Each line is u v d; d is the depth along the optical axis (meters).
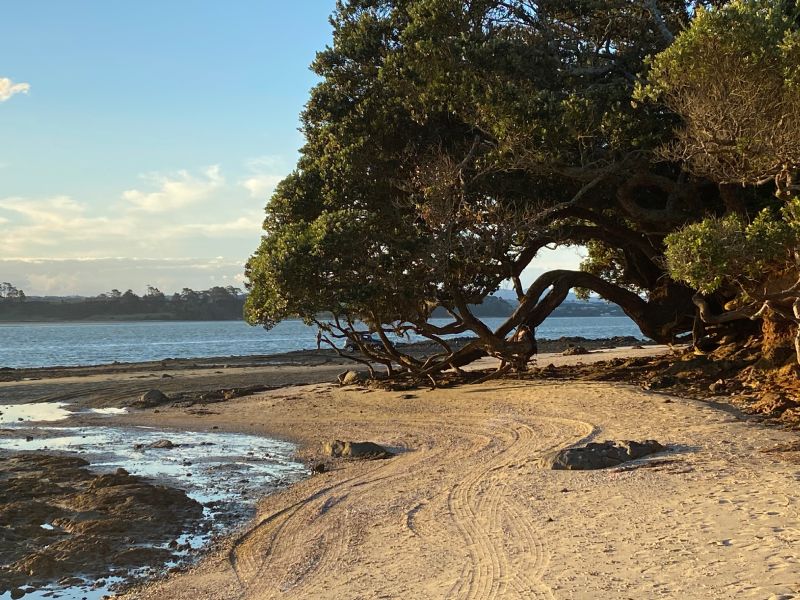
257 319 22.12
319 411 22.81
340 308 20.66
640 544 7.83
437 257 20.19
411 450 16.08
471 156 20.48
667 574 6.81
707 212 19.00
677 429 14.46
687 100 14.00
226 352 73.19
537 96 18.06
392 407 22.25
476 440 16.33
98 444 18.86
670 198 20.73
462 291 23.47
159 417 23.78
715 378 19.81
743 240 12.43
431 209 20.14
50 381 35.97
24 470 15.10
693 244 12.28
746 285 14.90
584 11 20.44
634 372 22.94
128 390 31.56
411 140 21.77
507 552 8.19
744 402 16.56
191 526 11.16
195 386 32.69
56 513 11.82
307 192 23.27
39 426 22.59
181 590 8.55
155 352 74.44
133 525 11.07
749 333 22.97
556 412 18.25
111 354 71.25
